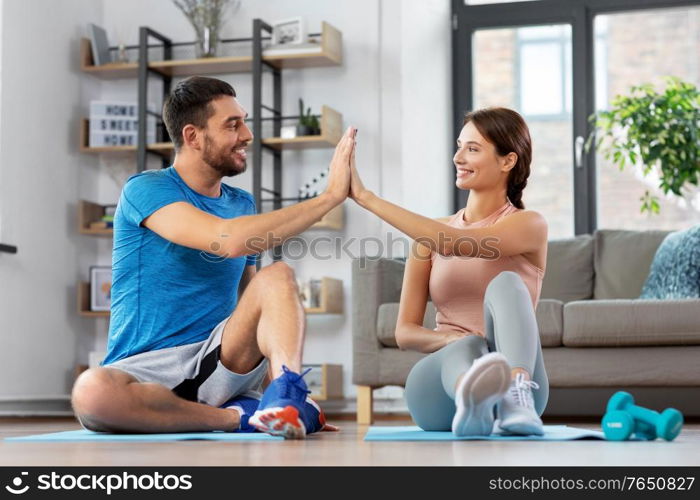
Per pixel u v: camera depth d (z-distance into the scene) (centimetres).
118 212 329
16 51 646
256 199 679
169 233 310
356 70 710
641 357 499
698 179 682
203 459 194
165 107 335
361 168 702
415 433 289
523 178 319
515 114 317
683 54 718
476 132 315
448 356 264
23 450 234
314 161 714
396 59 705
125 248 326
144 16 747
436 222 301
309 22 719
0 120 627
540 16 732
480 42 752
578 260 634
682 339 489
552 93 736
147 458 199
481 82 750
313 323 700
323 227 686
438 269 314
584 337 500
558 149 732
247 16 730
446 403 290
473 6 745
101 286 701
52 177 682
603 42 730
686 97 666
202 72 721
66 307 697
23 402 648
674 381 494
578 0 726
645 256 621
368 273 542
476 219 321
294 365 279
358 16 713
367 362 535
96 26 718
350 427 452
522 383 260
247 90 729
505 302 265
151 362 313
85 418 298
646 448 224
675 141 655
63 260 693
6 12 637
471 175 316
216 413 304
